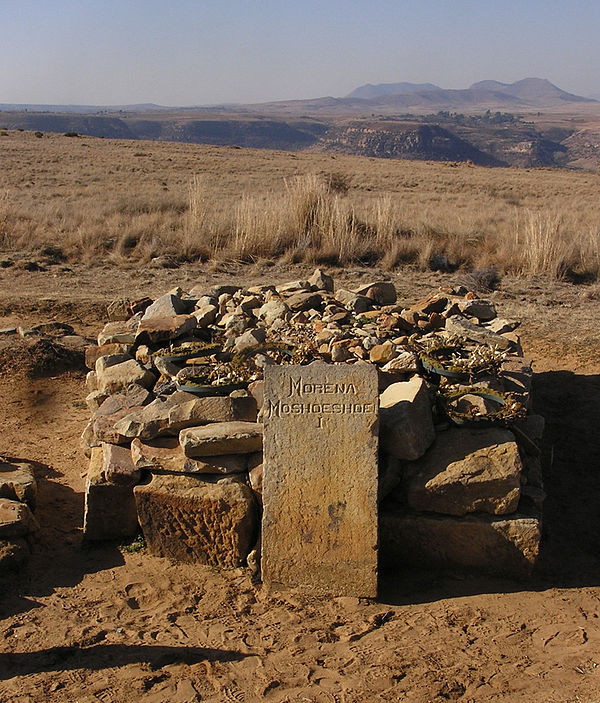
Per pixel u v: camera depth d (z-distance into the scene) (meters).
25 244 17.53
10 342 10.07
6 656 4.16
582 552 5.51
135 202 23.25
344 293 8.73
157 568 5.18
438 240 17.72
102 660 4.12
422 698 3.75
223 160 48.69
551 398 8.59
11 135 60.34
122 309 10.09
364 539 4.71
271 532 4.79
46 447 7.43
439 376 6.30
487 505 4.99
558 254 15.49
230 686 3.89
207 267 16.06
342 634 4.38
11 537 5.20
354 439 4.71
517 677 3.90
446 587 4.93
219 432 5.19
